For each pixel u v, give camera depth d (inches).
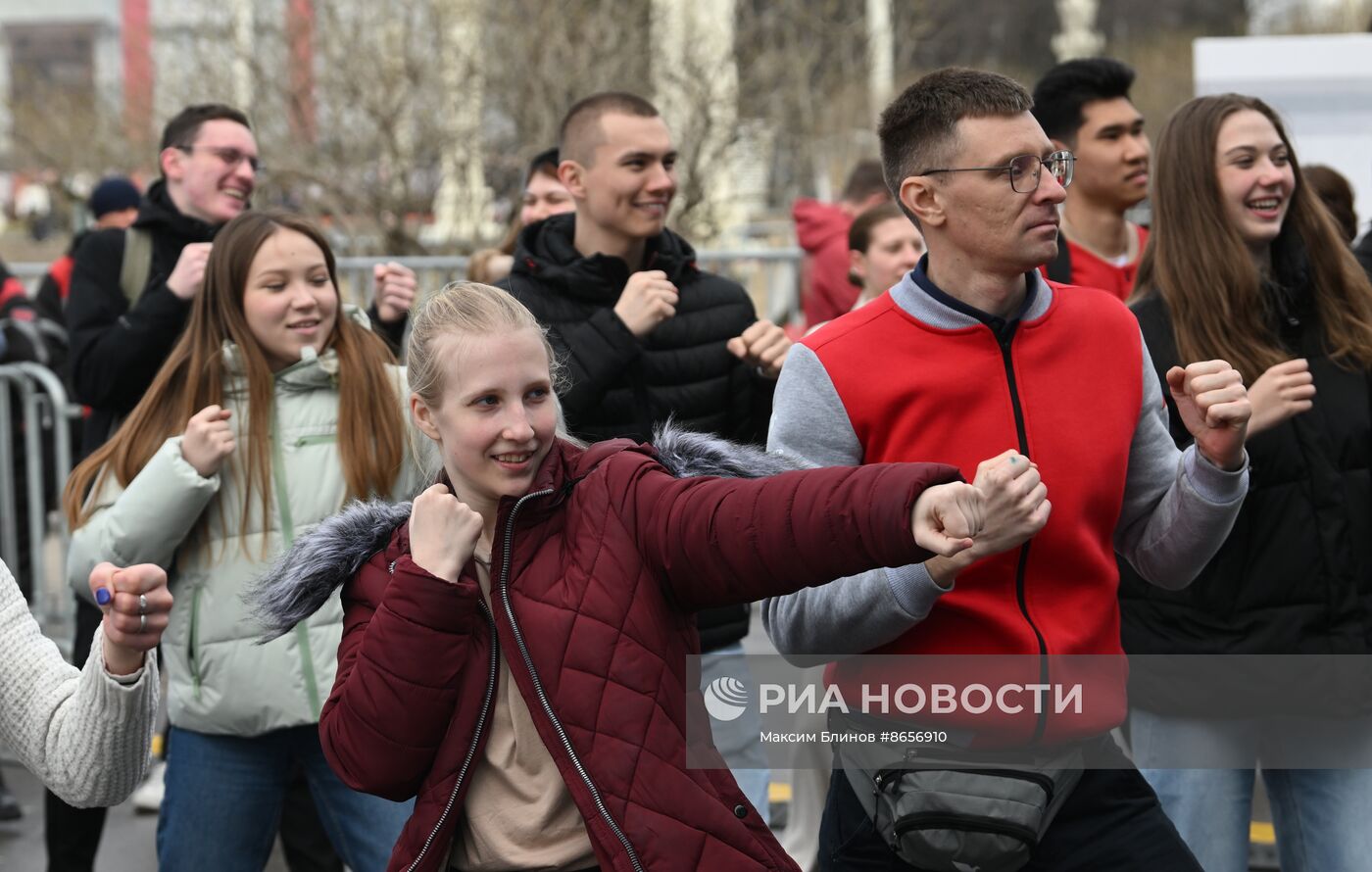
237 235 160.4
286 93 496.1
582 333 162.4
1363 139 358.6
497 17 494.3
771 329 167.5
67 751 105.7
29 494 274.7
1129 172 207.5
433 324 108.7
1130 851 121.0
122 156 569.3
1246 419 116.7
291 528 155.8
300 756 158.2
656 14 515.5
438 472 116.7
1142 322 154.1
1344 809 143.7
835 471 98.7
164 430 158.6
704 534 102.0
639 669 105.0
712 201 527.5
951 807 116.8
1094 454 121.2
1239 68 361.7
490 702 107.3
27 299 320.5
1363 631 144.1
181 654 155.8
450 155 495.8
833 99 602.9
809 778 200.8
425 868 106.8
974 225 120.5
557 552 107.6
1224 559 144.8
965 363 121.8
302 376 158.9
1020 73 1286.9
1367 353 148.0
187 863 156.0
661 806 103.7
